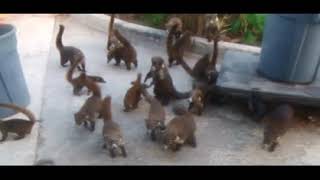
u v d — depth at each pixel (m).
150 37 8.00
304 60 6.00
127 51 7.10
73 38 8.16
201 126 6.07
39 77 6.95
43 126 5.98
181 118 5.62
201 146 5.76
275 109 5.95
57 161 5.49
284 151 5.73
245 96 6.05
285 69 6.07
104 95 6.60
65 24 8.66
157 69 6.33
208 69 6.48
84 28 8.56
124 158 5.55
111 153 5.54
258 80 6.21
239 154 5.68
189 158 5.59
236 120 6.19
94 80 6.75
